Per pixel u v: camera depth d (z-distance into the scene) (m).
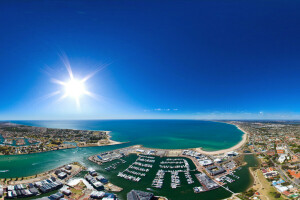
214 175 159.75
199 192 127.69
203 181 143.12
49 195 123.12
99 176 151.88
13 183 140.50
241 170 174.12
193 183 143.00
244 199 116.56
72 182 143.38
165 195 124.00
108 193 121.94
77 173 164.75
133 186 137.75
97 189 131.50
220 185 139.00
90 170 165.12
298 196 117.12
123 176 156.12
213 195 123.62
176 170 173.50
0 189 126.94
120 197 121.00
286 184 136.00
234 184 141.00
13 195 119.06
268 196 119.19
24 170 174.38
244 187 135.38
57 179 150.00
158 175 158.88
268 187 133.75
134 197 117.38
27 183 140.50
